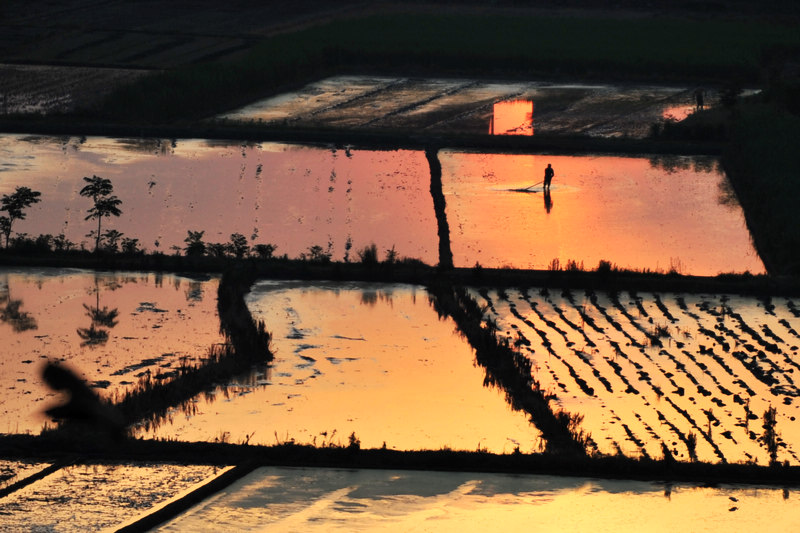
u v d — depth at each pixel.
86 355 116.56
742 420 104.69
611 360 118.75
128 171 188.50
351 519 85.88
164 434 99.94
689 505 89.75
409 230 163.12
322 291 140.38
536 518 86.81
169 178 185.00
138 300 134.62
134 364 114.62
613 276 144.25
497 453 98.12
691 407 107.38
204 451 96.12
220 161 196.62
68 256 147.25
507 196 180.88
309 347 121.81
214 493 89.69
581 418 103.62
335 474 93.69
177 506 86.62
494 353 119.00
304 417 104.56
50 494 88.38
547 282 142.75
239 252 148.25
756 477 94.44
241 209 169.88
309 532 83.38
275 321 129.25
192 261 145.88
